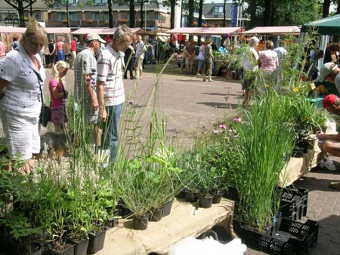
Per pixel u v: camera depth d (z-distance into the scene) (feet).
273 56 27.30
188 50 75.00
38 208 8.38
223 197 13.16
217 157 13.48
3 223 7.82
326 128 19.38
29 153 12.54
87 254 8.76
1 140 12.85
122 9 263.29
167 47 93.66
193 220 10.77
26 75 12.16
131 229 9.92
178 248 8.38
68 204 8.51
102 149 10.96
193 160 12.51
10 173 8.55
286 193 14.55
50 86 16.92
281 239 12.66
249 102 16.25
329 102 18.02
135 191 10.37
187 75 72.38
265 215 12.65
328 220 14.79
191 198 11.99
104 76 14.76
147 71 76.89
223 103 38.60
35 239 8.17
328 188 18.13
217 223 11.34
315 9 148.97
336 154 18.39
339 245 13.07
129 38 15.29
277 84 17.93
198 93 46.75
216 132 14.35
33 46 12.13
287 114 16.14
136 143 11.50
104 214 9.31
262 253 12.17
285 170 13.94
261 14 145.28
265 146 12.25
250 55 22.00
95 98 14.78
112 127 13.91
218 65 65.05
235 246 8.67
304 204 14.65
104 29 117.08
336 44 24.95
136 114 12.88
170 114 31.14
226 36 94.99
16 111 12.25
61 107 16.11
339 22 30.68
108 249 8.91
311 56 28.12
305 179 19.27
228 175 13.20
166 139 13.75
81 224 8.84
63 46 76.18
